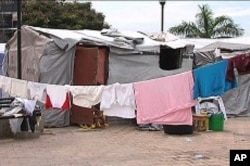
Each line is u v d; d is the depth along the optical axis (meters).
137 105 11.70
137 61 15.02
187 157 9.16
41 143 10.93
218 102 13.63
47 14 33.78
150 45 15.12
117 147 10.40
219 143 10.92
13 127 11.76
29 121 11.67
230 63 11.25
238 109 17.27
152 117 11.68
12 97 11.97
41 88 11.31
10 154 9.54
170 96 11.52
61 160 8.93
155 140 11.43
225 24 29.16
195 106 13.07
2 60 17.28
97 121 13.79
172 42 15.87
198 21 29.66
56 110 13.85
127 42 14.77
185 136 12.07
